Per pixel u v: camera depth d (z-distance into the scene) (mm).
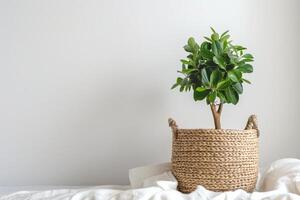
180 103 1513
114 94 1527
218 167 1077
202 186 1060
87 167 1513
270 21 1522
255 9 1524
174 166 1162
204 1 1531
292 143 1493
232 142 1085
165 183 1088
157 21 1535
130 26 1539
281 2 1523
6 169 1511
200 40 1524
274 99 1507
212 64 1159
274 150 1493
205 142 1089
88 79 1533
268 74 1514
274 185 1053
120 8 1539
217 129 1116
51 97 1528
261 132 1501
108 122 1522
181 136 1140
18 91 1527
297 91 1503
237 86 1170
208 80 1140
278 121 1502
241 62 1176
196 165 1096
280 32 1519
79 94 1529
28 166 1512
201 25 1526
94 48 1537
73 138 1520
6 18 1541
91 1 1543
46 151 1515
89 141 1520
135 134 1516
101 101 1527
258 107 1506
